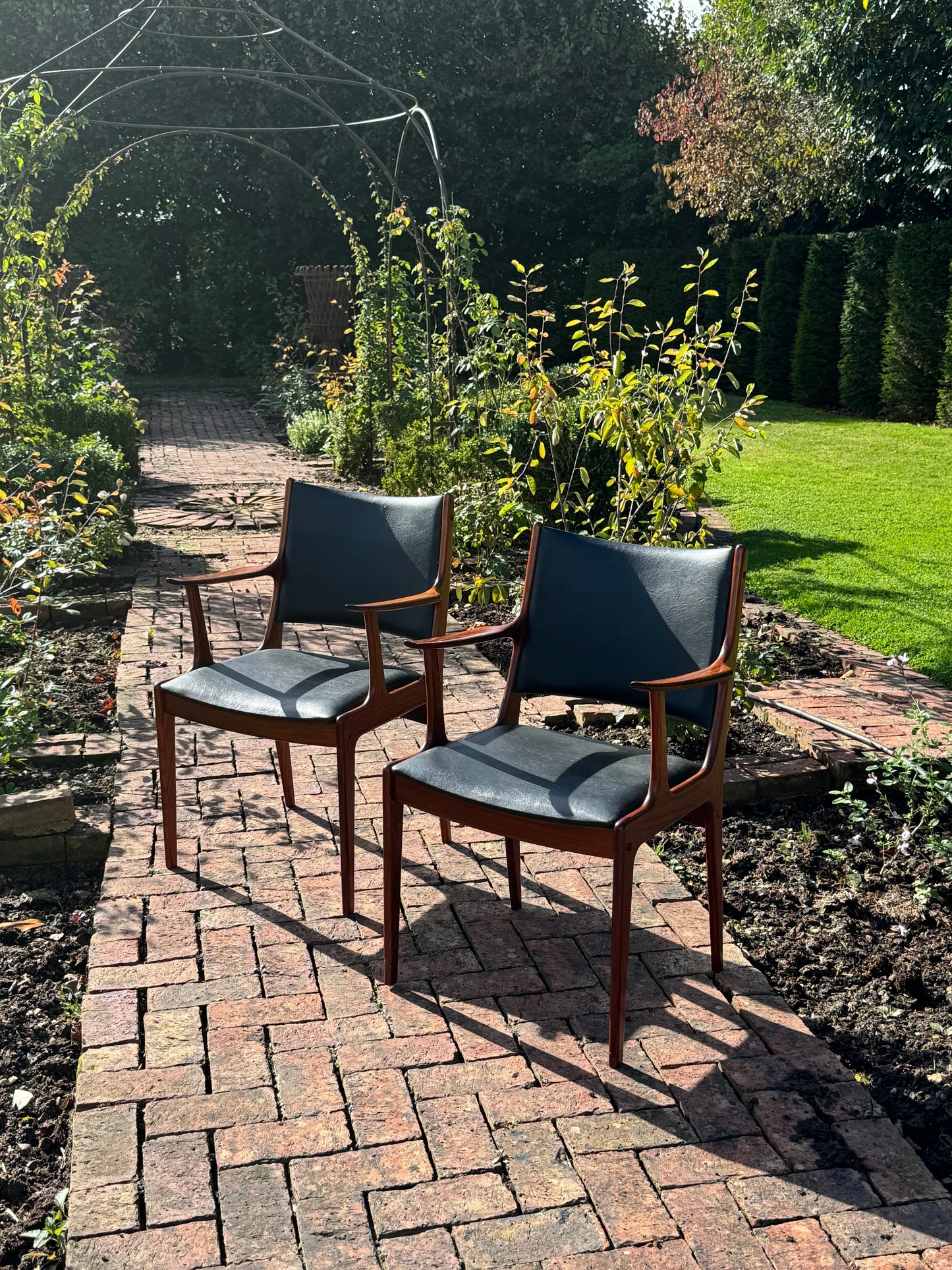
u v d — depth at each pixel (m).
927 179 13.41
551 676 2.80
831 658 4.91
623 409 4.38
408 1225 1.85
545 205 20.52
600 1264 1.78
